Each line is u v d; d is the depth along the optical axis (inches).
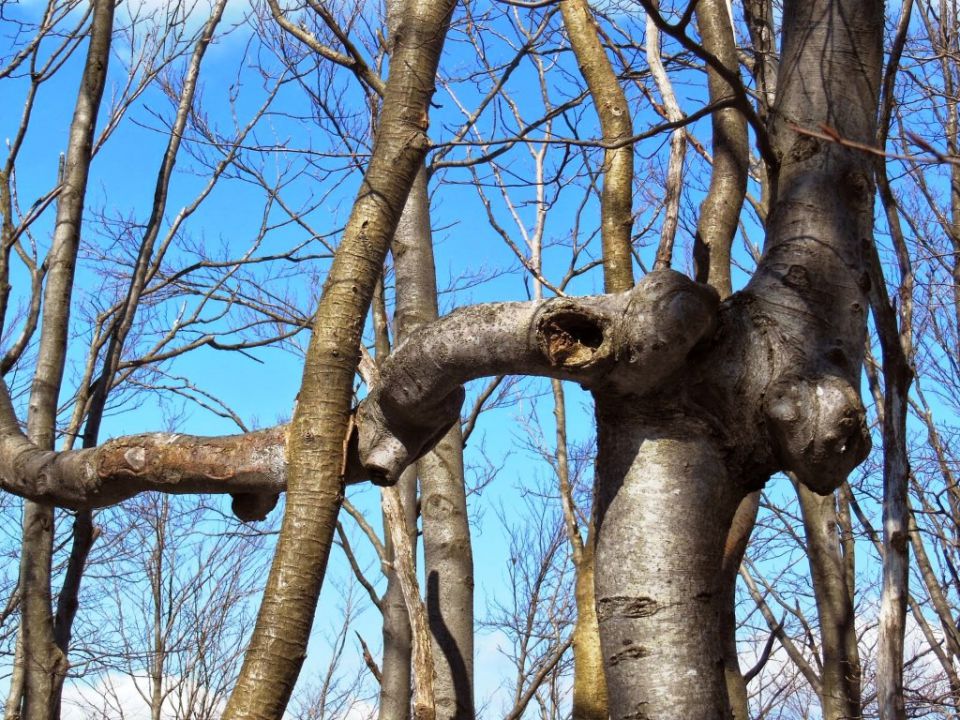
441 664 180.7
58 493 116.5
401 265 196.7
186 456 108.9
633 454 102.6
